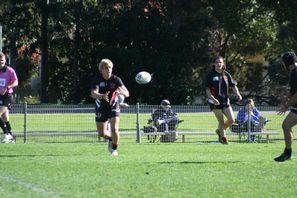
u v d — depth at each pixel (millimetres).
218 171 30078
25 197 22844
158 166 31875
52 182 26375
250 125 64312
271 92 160875
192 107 71562
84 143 54312
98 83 38438
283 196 23500
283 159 34406
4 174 28750
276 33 161625
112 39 149625
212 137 67438
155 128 62000
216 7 159625
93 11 147875
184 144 53688
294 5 155250
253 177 28109
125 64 144750
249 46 171750
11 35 155250
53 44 157625
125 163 33219
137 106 61062
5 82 48719
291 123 33969
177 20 148500
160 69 145125
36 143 53688
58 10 149500
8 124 54219
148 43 149500
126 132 62125
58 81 162000
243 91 170000
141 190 24531
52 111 68125
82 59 155250
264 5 160625
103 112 39125
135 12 146875
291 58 33688
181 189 24828
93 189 24688
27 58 166250
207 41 151750
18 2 153750
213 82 48062
